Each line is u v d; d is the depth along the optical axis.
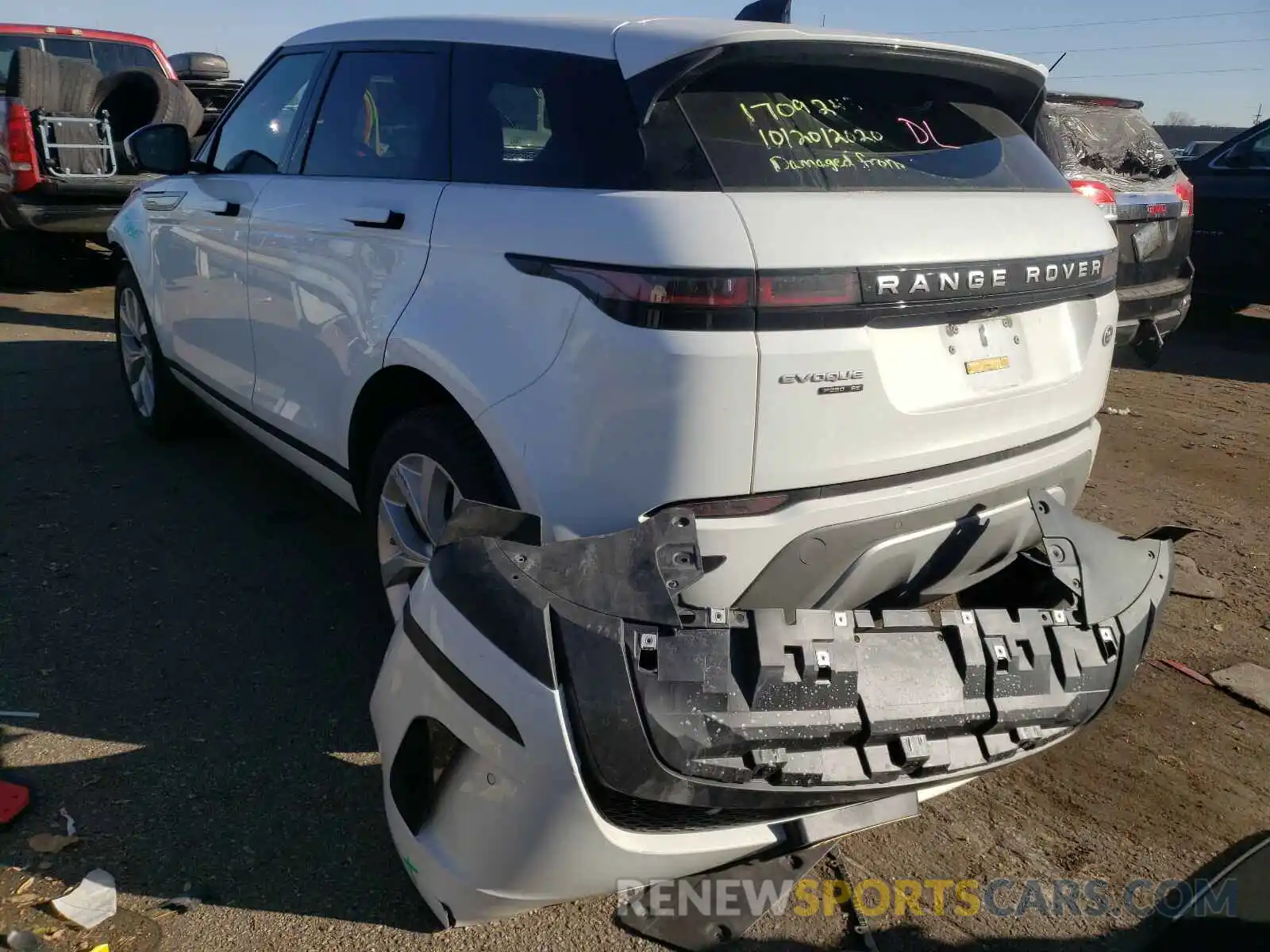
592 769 1.91
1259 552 4.50
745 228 2.19
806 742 2.08
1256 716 3.26
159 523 4.30
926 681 2.24
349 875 2.42
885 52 2.55
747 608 2.21
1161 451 5.88
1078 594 2.49
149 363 5.12
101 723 2.92
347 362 3.12
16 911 2.24
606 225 2.28
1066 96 6.75
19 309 8.30
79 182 8.27
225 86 11.48
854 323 2.28
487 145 2.76
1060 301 2.77
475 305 2.58
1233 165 9.05
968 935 2.36
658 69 2.37
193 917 2.27
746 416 2.19
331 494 3.87
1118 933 2.38
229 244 3.90
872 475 2.38
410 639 2.18
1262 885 2.23
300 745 2.88
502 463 2.47
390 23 3.36
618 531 2.28
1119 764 3.00
